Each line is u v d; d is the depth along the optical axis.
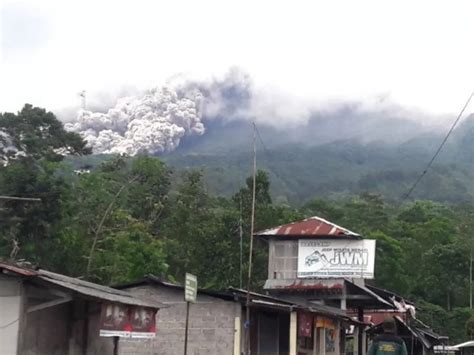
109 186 61.12
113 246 50.66
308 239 43.12
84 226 52.41
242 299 25.92
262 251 53.06
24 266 17.62
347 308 45.53
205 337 25.89
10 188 45.38
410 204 122.00
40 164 51.81
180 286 26.12
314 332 32.56
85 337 20.06
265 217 54.94
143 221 62.41
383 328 12.98
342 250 42.69
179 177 78.62
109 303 18.05
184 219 64.69
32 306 17.17
